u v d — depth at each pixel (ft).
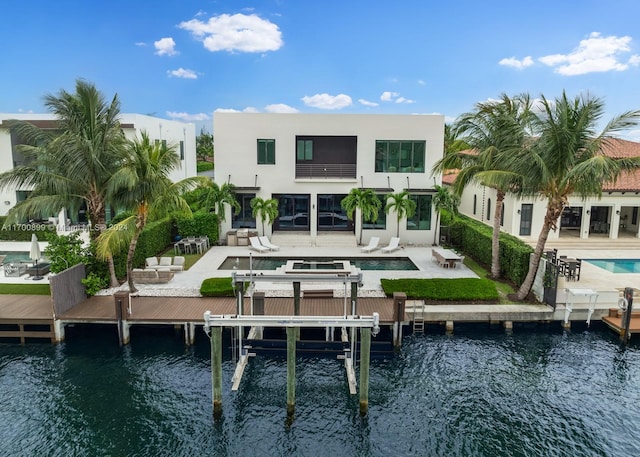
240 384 43.01
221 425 37.04
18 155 95.09
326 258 79.05
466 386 42.75
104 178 57.77
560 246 87.86
